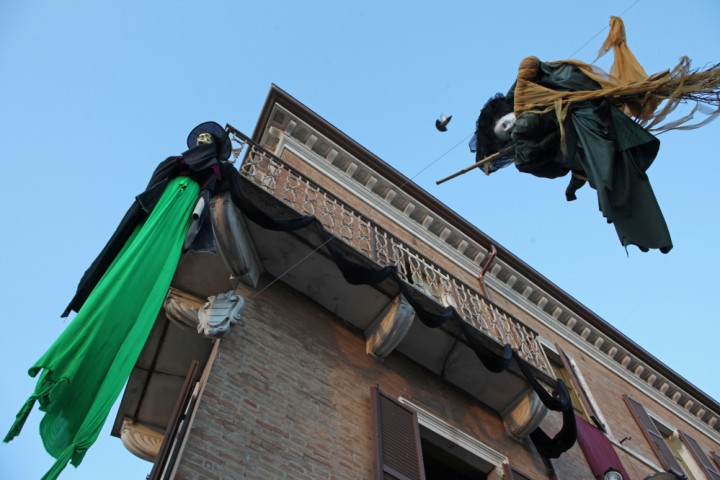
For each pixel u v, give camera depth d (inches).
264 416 284.5
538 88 273.9
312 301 372.8
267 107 562.6
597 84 270.5
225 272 348.5
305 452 283.7
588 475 468.1
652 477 456.8
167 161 334.3
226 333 307.3
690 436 695.1
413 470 314.2
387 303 375.9
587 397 595.2
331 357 347.9
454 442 368.8
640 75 262.4
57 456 220.7
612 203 239.0
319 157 553.9
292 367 320.8
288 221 336.8
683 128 251.9
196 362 288.0
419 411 364.8
